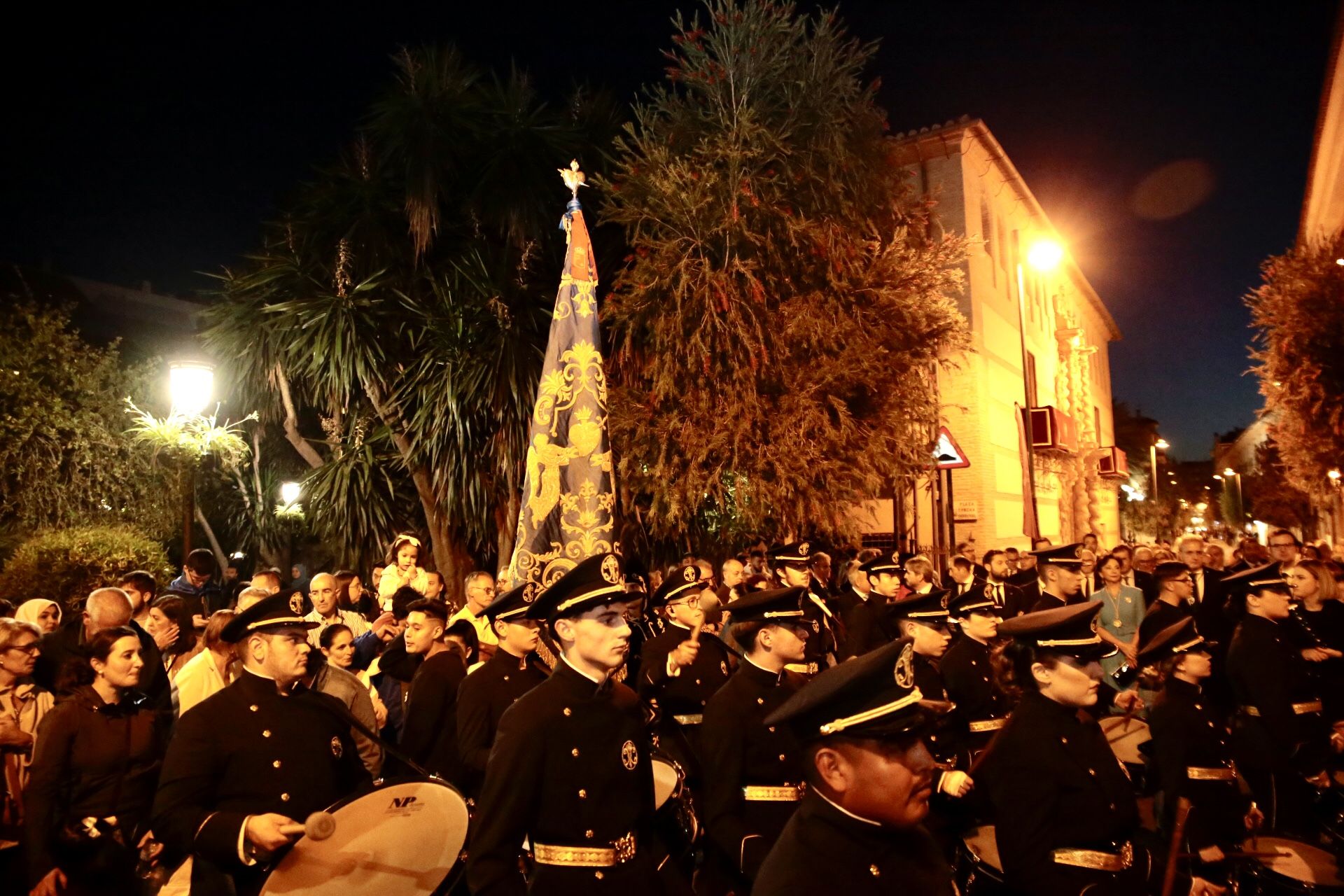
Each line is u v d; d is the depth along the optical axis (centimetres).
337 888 351
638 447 969
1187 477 8681
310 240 1246
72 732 440
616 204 1061
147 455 1397
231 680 600
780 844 232
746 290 944
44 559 1034
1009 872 332
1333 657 671
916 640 555
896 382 1038
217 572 1507
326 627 564
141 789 457
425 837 377
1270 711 553
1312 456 1583
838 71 1016
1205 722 449
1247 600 586
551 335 809
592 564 339
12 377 1303
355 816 362
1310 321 1471
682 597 560
